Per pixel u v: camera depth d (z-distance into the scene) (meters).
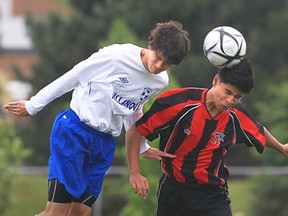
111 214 63.91
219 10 106.38
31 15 114.50
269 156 71.50
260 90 96.88
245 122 23.25
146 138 23.25
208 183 23.41
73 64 106.56
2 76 107.00
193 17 106.44
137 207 52.72
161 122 22.92
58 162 22.95
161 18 105.56
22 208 69.06
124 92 22.66
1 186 61.84
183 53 21.97
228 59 21.80
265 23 107.44
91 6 112.75
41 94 22.97
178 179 23.52
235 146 92.56
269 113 81.44
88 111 22.69
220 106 22.25
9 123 66.25
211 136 23.00
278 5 108.56
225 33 21.88
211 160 23.25
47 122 100.75
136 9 105.69
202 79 99.00
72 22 108.12
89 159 23.09
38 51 112.25
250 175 64.56
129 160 23.56
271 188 61.72
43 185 75.06
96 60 22.59
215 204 23.72
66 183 22.83
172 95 22.97
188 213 23.94
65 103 95.38
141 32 105.75
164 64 21.95
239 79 21.72
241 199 66.94
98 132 22.95
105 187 64.56
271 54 104.38
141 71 22.45
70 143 22.83
